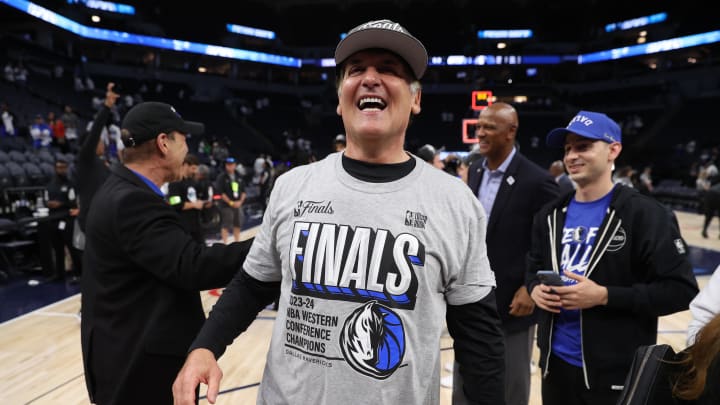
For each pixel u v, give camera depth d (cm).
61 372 338
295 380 105
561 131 186
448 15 3089
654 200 171
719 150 2153
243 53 3123
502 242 232
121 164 168
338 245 104
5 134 1289
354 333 100
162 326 154
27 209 643
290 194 116
